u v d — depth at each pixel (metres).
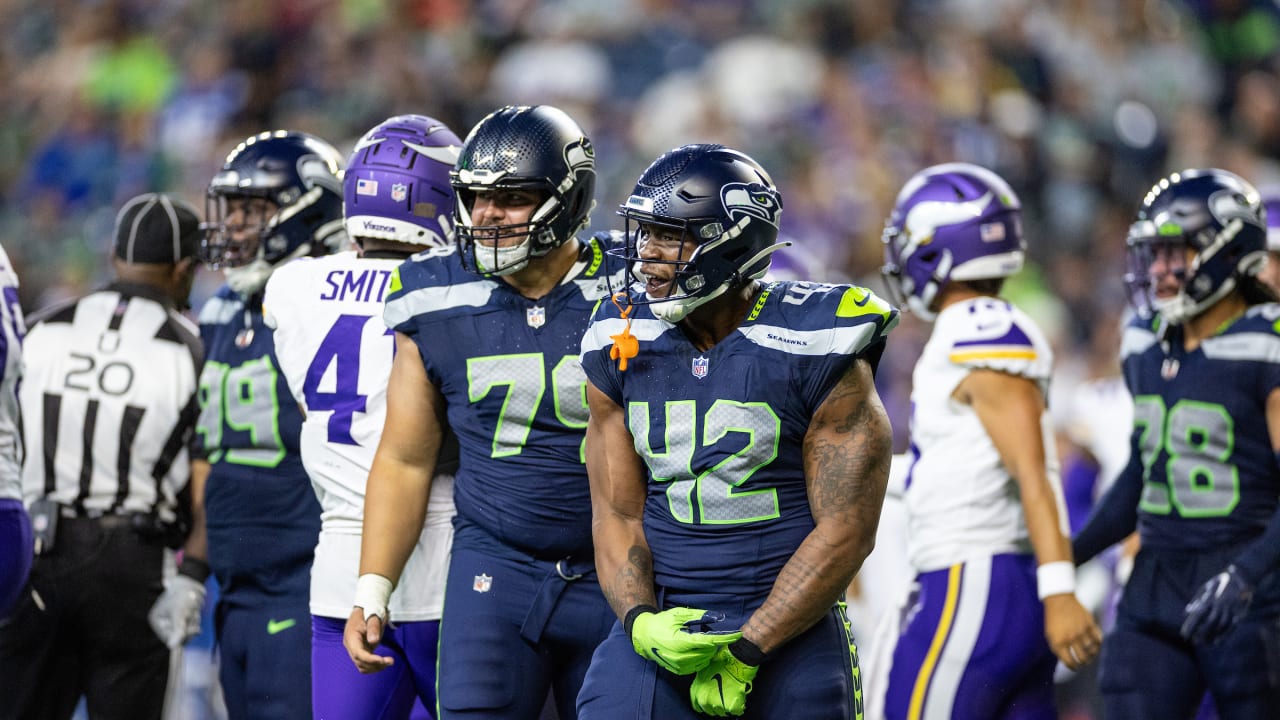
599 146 44.56
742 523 12.25
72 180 46.53
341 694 14.98
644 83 46.12
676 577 12.43
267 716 16.34
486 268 13.98
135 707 17.73
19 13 51.94
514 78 46.19
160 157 45.31
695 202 12.07
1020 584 16.06
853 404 12.12
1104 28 48.03
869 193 41.41
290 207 17.06
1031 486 15.74
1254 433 16.38
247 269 16.97
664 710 12.36
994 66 45.12
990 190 17.05
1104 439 27.53
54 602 17.27
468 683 13.95
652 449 12.40
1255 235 16.56
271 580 16.47
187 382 17.94
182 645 18.16
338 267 15.76
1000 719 16.20
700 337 12.47
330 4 47.16
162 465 17.77
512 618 14.11
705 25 46.94
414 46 46.53
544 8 47.78
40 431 17.36
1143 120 46.38
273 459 16.50
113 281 18.45
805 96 44.09
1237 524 16.36
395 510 14.27
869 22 45.72
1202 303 16.52
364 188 15.70
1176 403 16.73
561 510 14.16
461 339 14.20
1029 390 16.02
